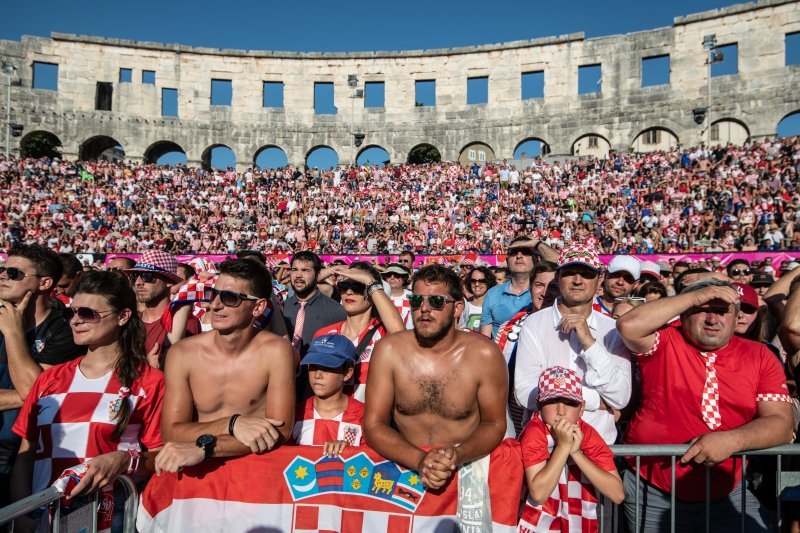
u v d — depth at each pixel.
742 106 37.69
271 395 4.18
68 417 4.06
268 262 25.42
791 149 29.97
